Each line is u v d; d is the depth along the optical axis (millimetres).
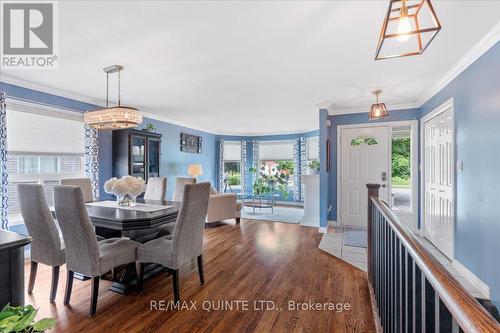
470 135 2676
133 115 2852
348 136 4996
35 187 2188
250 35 2152
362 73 3047
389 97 4129
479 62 2475
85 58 2596
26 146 3398
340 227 4918
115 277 2662
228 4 1741
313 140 7742
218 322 1981
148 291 2449
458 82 2930
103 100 4230
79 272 2113
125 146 4410
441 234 3602
